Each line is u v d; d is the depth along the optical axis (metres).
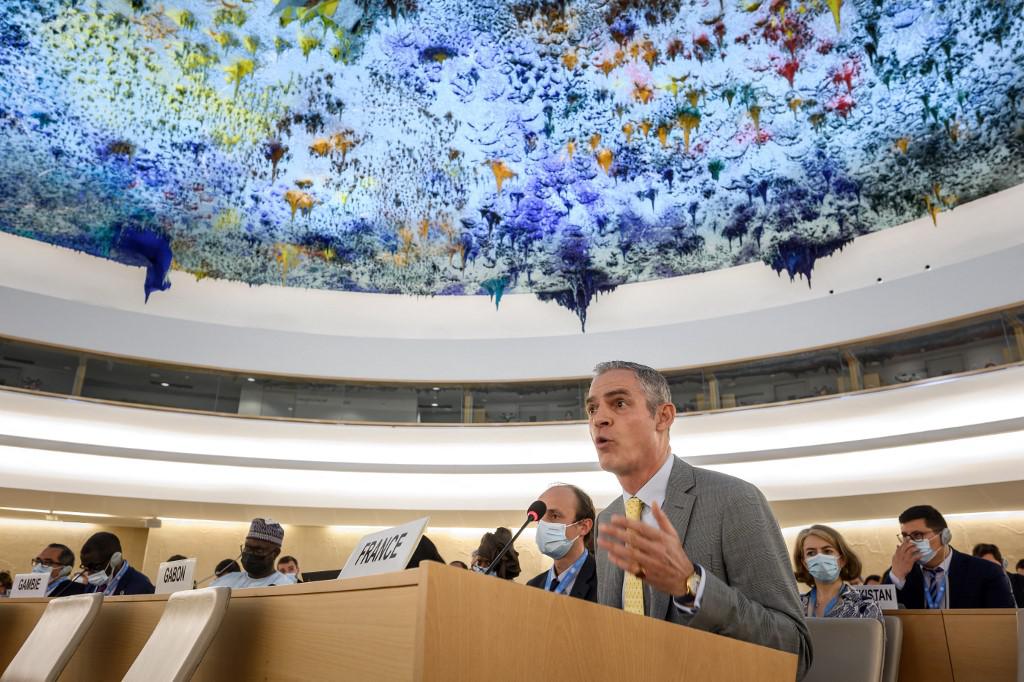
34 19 10.93
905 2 10.94
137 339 13.24
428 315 15.20
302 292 15.01
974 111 11.40
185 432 13.33
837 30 11.33
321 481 13.72
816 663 3.06
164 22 11.47
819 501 11.98
